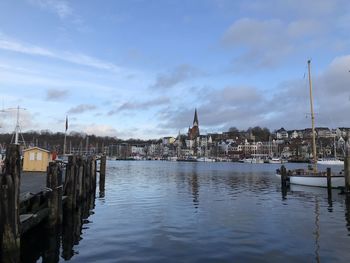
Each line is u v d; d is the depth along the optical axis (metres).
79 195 25.50
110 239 16.52
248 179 56.22
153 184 45.88
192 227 18.98
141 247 15.10
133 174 69.12
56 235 17.62
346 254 14.12
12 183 11.96
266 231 18.11
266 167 116.75
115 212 23.86
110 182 48.97
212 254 14.10
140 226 19.27
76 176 23.94
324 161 116.25
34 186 23.23
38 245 15.82
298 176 42.25
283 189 39.31
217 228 18.75
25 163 38.53
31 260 13.77
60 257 13.95
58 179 18.33
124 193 35.06
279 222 20.47
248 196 32.97
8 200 11.84
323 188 39.50
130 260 13.37
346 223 20.30
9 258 11.79
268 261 13.24
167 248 14.95
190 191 37.19
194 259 13.48
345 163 33.59
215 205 27.03
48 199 18.98
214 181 51.66
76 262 13.29
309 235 17.28
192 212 23.75
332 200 30.36
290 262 13.12
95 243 15.88
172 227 19.00
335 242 15.93
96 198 31.11
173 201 29.22
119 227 19.11
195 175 67.00
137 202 28.62
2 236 11.85
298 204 27.84
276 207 26.20
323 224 19.97
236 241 16.09
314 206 26.84
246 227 19.03
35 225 17.61
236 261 13.26
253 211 24.30
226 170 91.38
